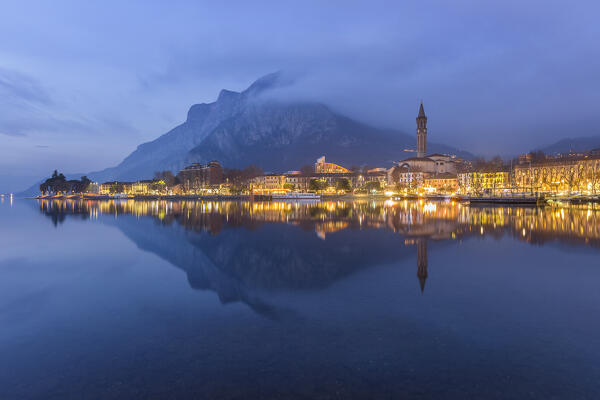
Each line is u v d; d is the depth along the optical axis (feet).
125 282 55.98
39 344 32.89
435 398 23.50
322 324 36.70
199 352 30.86
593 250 79.66
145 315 40.47
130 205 414.00
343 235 108.99
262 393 24.45
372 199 528.63
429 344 31.65
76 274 61.77
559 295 45.91
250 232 120.57
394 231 118.62
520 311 39.91
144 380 26.45
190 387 25.36
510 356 29.25
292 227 134.62
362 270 61.16
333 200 516.32
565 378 25.80
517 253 76.43
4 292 50.55
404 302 43.55
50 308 43.27
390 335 33.71
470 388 24.62
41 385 25.98
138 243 98.84
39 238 112.57
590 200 326.03
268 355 30.07
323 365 28.19
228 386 25.39
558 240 95.09
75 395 24.68
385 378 26.07
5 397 24.47
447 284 51.67
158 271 63.57
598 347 30.71
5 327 37.22
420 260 69.26
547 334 33.50
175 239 106.22
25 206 418.92
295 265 66.28
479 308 41.04
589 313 39.11
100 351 31.32
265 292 48.85
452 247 84.79
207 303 44.62
